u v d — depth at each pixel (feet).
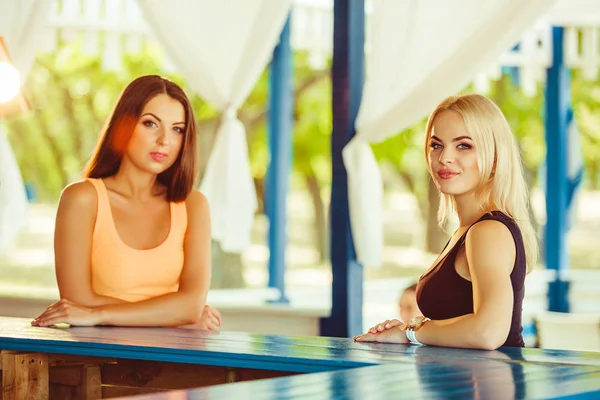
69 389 9.32
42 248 56.65
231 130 17.30
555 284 24.38
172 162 10.97
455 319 8.41
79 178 11.38
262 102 48.60
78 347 8.74
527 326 21.66
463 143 8.78
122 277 10.78
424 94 15.01
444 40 14.96
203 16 17.16
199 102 47.01
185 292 10.96
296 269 62.64
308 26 24.35
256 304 18.94
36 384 9.07
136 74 46.88
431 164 9.02
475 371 7.02
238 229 17.39
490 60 14.57
